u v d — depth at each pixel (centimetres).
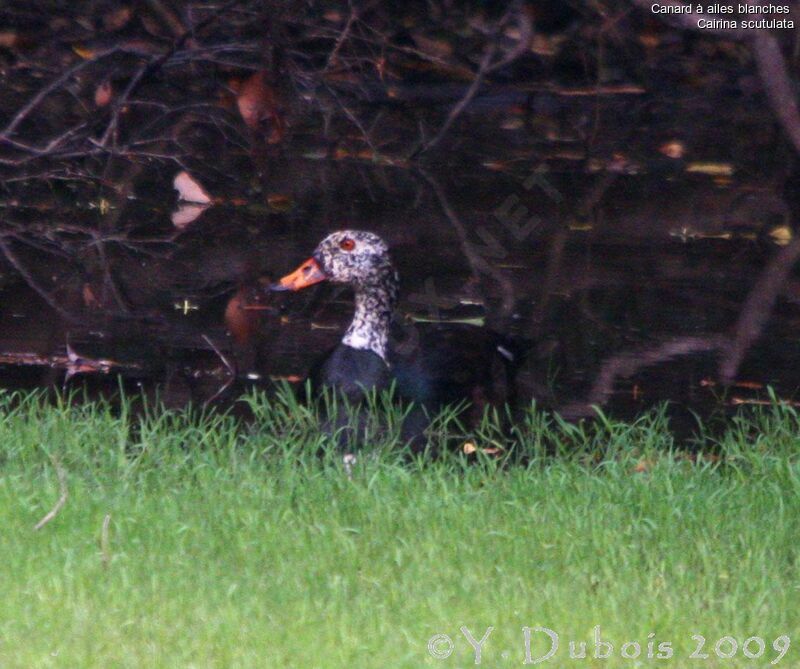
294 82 2177
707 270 1611
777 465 957
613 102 2473
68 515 839
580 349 1342
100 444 997
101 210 1833
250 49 2127
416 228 1775
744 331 1402
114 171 2014
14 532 816
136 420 1131
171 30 2334
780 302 1501
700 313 1457
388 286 1316
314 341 1364
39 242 1686
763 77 1847
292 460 977
